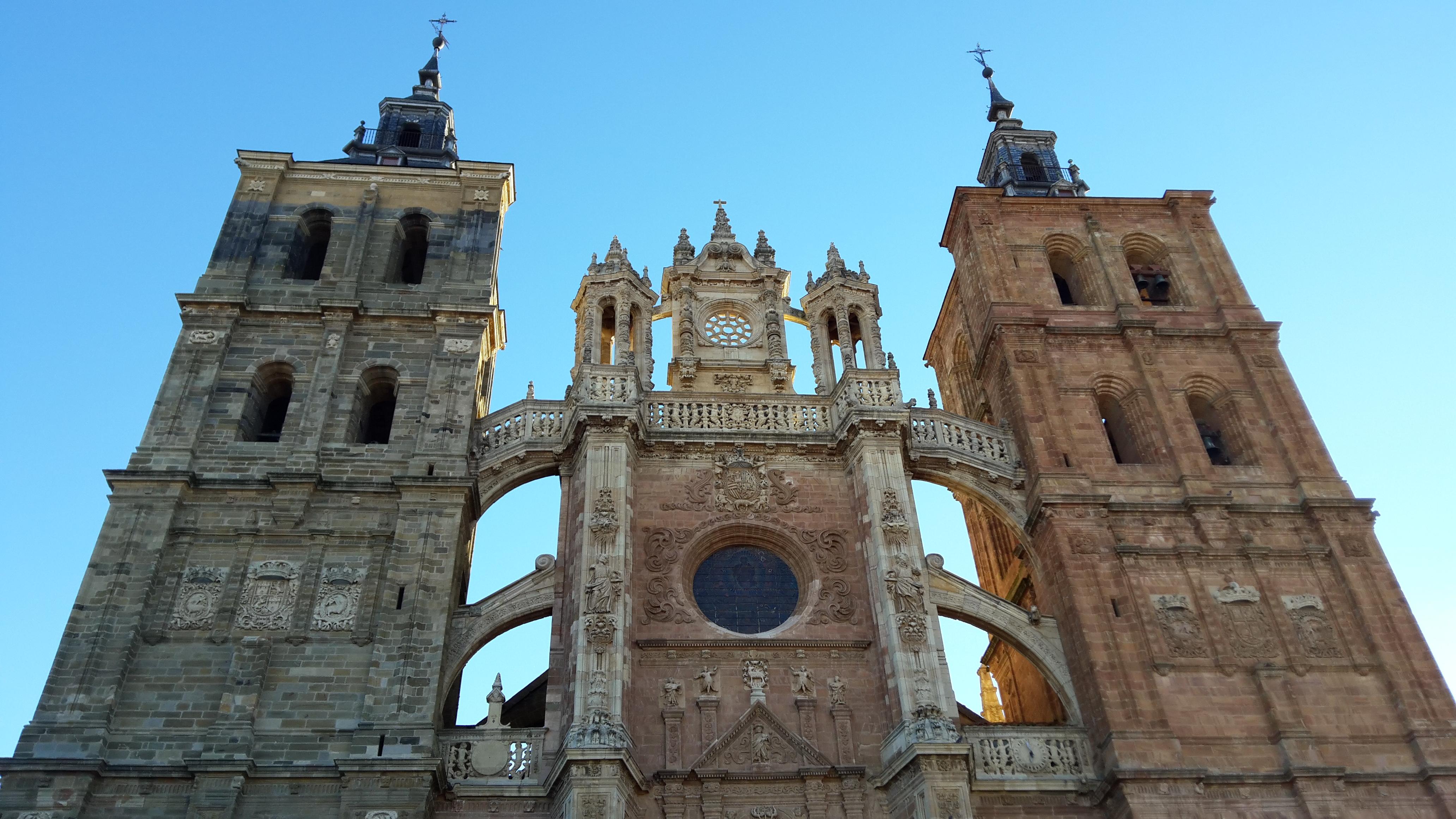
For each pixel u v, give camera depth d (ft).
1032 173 177.47
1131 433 129.29
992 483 122.01
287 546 106.63
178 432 113.70
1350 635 109.60
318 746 94.38
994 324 133.18
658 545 111.45
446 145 166.71
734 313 139.85
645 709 100.58
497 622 106.63
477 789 93.71
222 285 127.65
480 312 126.62
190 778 90.99
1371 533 117.50
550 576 110.11
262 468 111.96
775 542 114.93
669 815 93.91
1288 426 127.34
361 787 90.17
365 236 135.33
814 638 106.22
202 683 97.40
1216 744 100.68
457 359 123.24
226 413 116.88
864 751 100.01
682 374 132.05
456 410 118.62
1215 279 143.02
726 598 111.55
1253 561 114.11
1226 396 131.44
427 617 101.65
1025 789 98.37
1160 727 100.32
